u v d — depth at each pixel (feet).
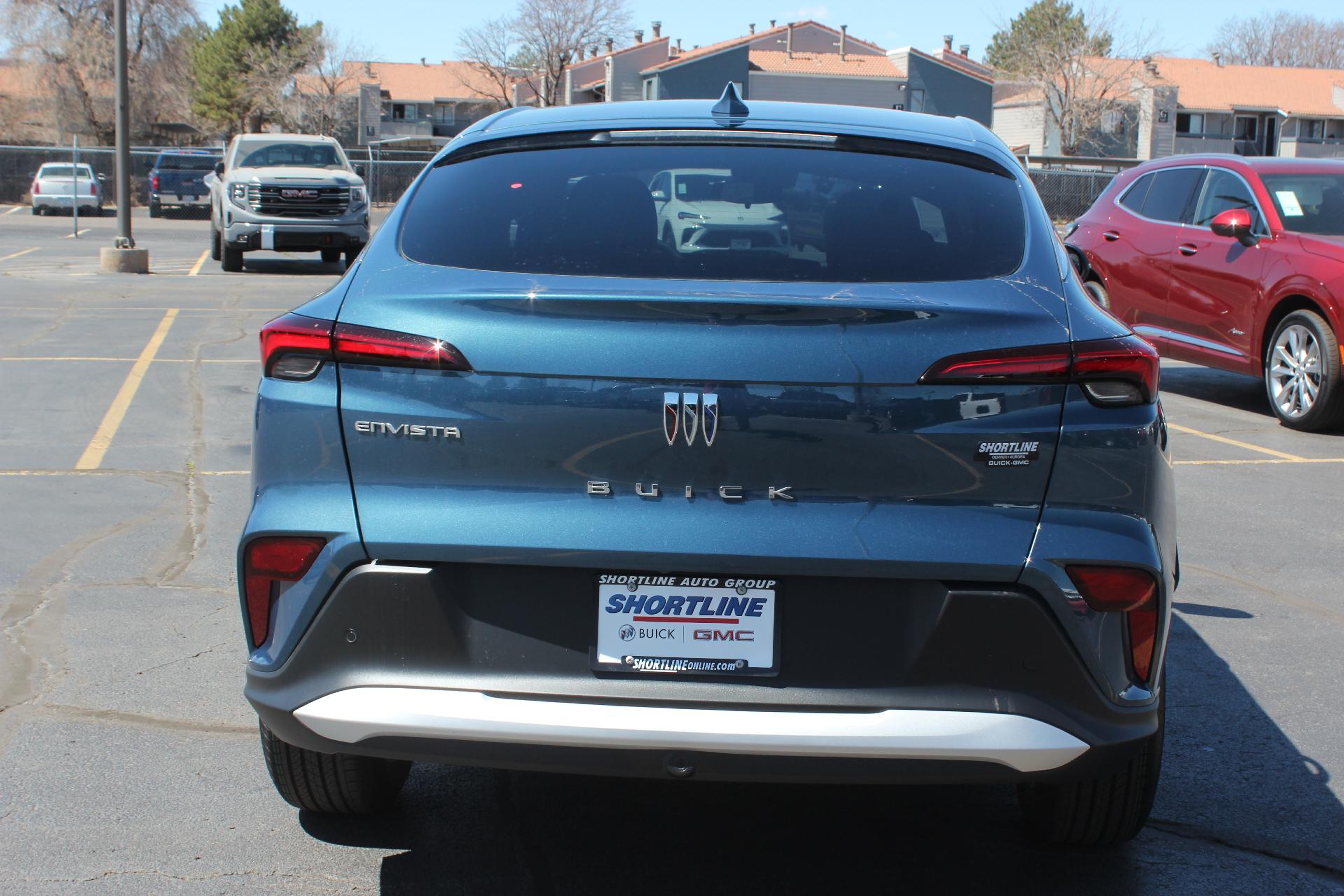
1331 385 27.58
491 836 10.52
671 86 203.21
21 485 21.59
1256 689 14.06
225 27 220.43
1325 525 20.99
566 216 9.36
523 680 8.27
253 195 61.31
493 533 8.16
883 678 8.16
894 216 9.42
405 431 8.29
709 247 9.00
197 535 18.98
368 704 8.29
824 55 223.10
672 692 8.18
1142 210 34.47
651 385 8.09
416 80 292.20
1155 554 8.36
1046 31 221.87
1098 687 8.27
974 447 8.13
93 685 13.38
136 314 44.52
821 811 11.09
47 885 9.53
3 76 195.11
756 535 8.07
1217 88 257.55
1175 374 38.24
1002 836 10.67
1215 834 10.73
